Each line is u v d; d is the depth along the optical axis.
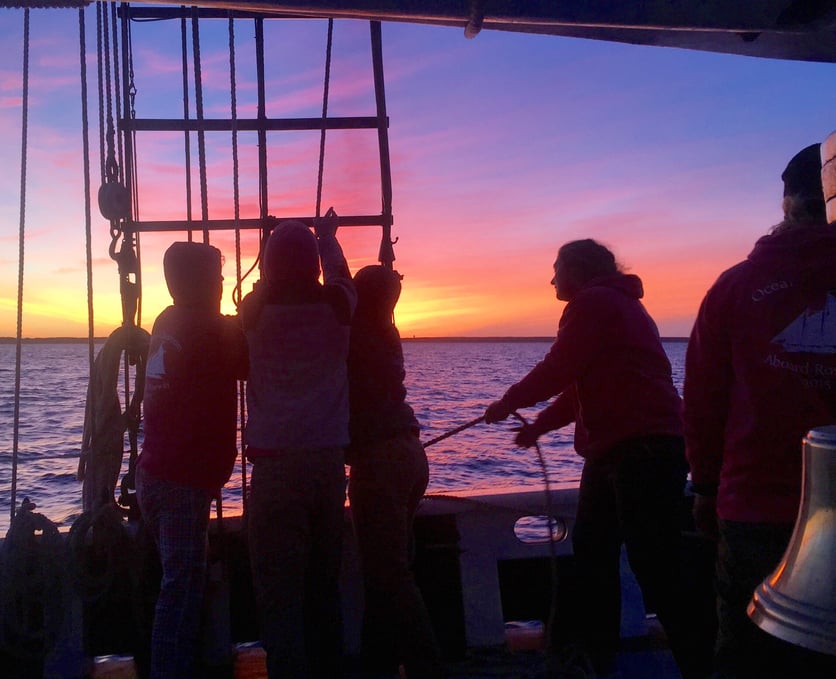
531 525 7.52
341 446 2.96
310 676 3.02
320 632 3.11
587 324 3.13
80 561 3.29
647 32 2.23
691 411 2.23
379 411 3.08
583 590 3.37
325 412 2.93
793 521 1.98
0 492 12.01
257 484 2.90
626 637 3.72
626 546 3.16
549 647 3.46
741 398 2.11
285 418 2.89
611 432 3.13
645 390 3.12
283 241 2.97
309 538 2.97
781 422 2.01
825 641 1.20
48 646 3.24
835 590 1.24
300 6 1.90
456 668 3.41
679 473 3.11
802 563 1.30
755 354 2.06
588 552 3.35
